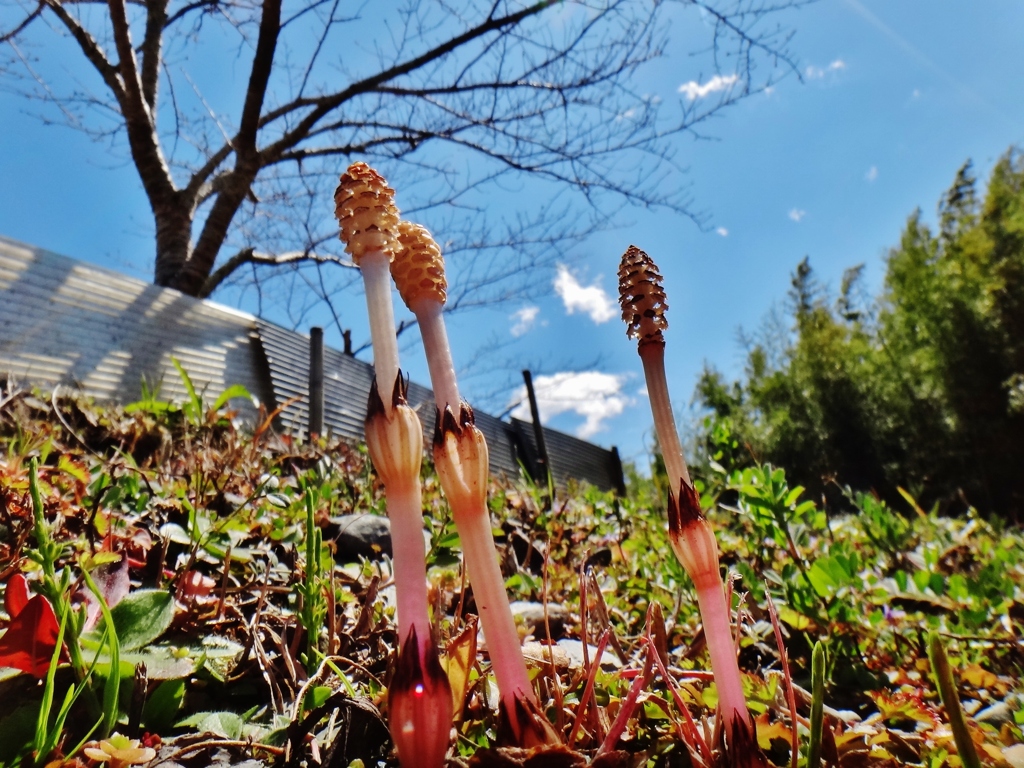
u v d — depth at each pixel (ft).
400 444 0.57
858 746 0.78
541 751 0.55
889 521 2.17
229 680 0.89
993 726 0.99
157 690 0.79
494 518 2.28
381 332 0.60
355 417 5.95
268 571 1.16
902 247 24.95
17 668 0.77
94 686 0.78
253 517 1.58
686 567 0.60
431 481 2.41
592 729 0.73
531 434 7.97
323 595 1.07
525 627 1.17
